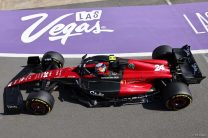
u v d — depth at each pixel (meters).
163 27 13.45
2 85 11.05
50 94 9.51
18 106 9.50
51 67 10.92
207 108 9.58
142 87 9.71
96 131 9.09
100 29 13.55
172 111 9.51
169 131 8.91
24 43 13.08
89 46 12.66
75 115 9.64
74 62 11.91
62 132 9.14
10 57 12.43
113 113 9.60
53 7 15.63
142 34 13.12
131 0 15.80
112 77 9.66
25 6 16.08
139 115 9.47
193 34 12.90
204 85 10.45
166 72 9.72
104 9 14.98
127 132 8.98
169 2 15.23
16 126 9.45
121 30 13.42
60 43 12.90
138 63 9.74
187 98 9.08
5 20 14.59
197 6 14.68
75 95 10.09
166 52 10.45
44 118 9.62
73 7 15.45
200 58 11.69
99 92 9.52
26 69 11.70
